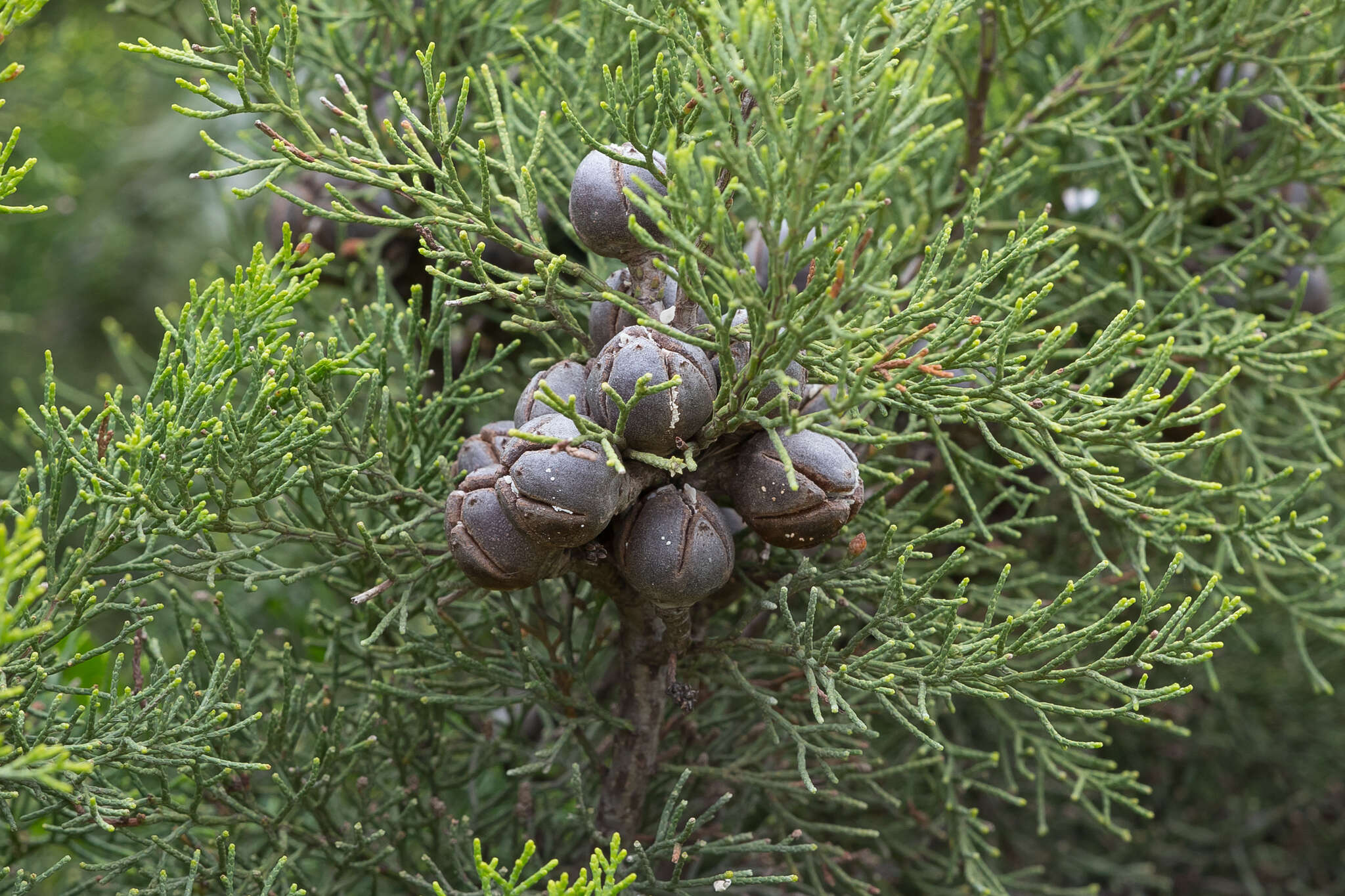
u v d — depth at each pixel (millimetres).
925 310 544
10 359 1323
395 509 608
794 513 554
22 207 559
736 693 658
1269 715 926
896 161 518
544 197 625
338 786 614
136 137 1372
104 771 634
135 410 577
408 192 567
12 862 636
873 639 629
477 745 670
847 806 645
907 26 544
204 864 613
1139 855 918
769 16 521
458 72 693
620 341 545
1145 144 701
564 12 736
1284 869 955
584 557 564
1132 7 694
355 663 674
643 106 677
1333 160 696
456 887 636
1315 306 703
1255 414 705
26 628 561
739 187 544
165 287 1409
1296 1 684
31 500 568
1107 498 612
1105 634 561
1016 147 723
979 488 714
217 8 561
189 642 656
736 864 669
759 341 539
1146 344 674
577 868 641
